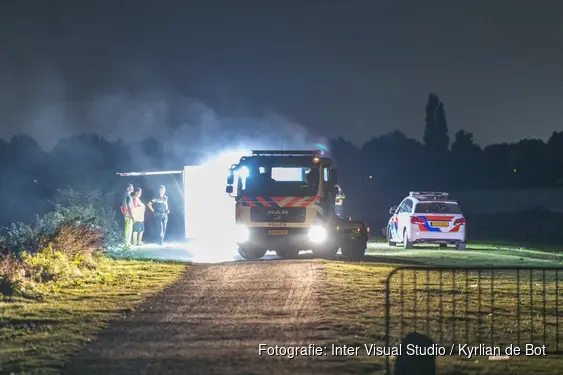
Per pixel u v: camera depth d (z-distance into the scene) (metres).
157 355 19.61
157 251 51.66
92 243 37.97
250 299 27.47
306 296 28.16
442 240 55.16
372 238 74.44
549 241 75.38
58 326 22.89
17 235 40.22
